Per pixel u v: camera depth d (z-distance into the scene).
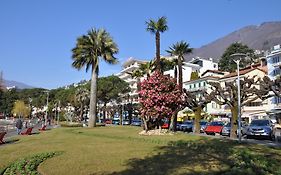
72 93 92.88
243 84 27.53
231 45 98.31
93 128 38.69
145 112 29.48
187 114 68.12
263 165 11.08
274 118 49.50
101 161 12.40
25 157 13.94
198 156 13.60
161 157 13.36
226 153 14.51
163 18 36.75
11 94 143.12
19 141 23.95
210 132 35.53
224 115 66.19
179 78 41.91
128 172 10.27
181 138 23.30
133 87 103.19
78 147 17.44
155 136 25.58
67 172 10.49
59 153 15.19
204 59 99.56
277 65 57.62
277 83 27.62
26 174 10.52
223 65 97.88
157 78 29.86
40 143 20.59
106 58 42.78
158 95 28.83
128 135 26.66
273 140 25.75
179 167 10.98
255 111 59.47
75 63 43.25
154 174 9.88
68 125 50.47
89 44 42.34
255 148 16.50
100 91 74.69
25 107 131.00
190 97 34.94
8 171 11.26
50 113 113.88
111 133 29.36
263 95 28.55
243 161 11.85
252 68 63.34
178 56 42.81
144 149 16.22
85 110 89.81
